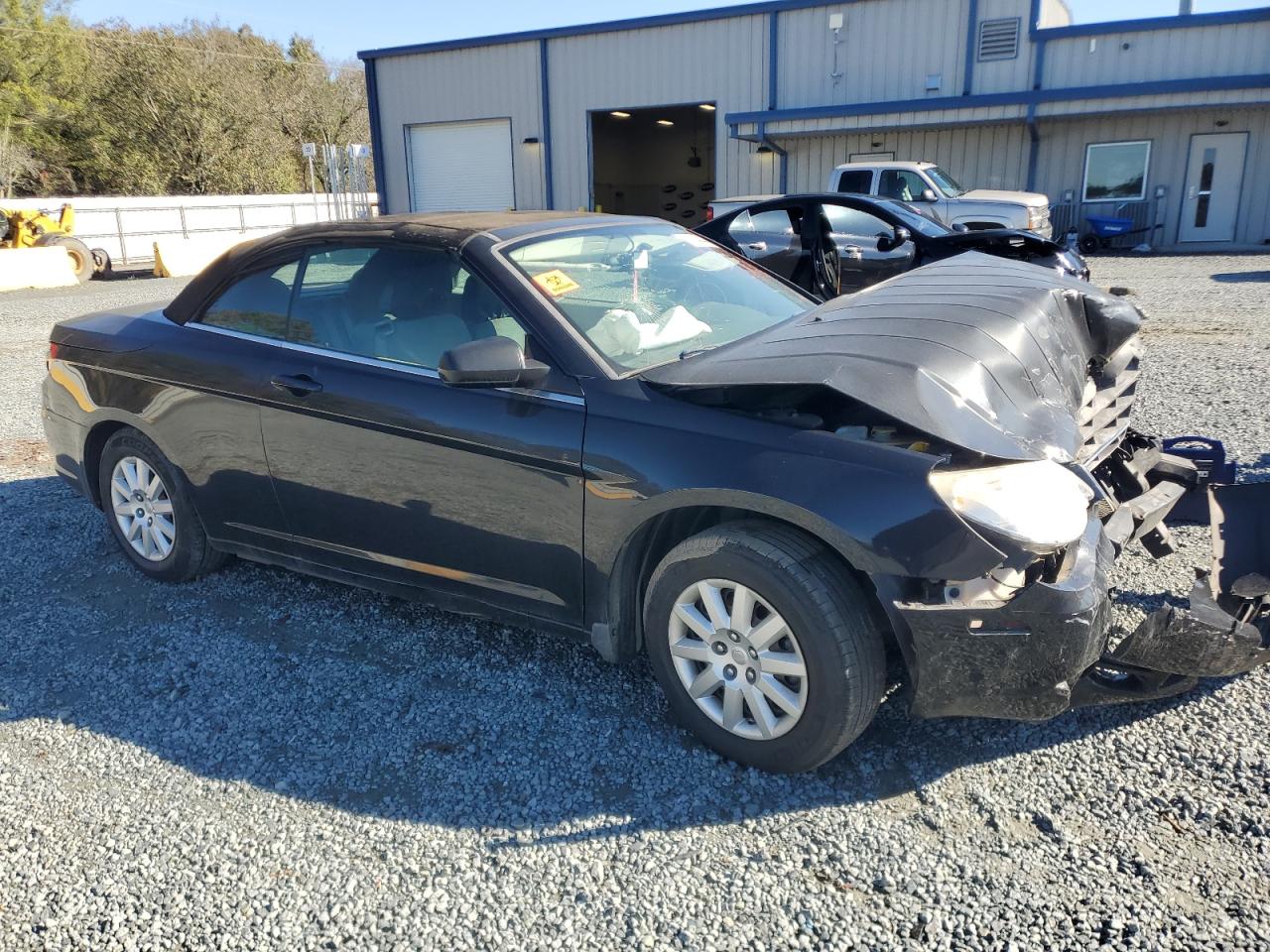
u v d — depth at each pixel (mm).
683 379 2832
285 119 51406
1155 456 3990
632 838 2607
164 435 3965
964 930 2234
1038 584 2463
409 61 27500
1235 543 2945
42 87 40969
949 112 20641
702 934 2266
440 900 2412
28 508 5430
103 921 2383
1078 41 20391
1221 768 2756
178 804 2826
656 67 24391
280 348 3648
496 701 3309
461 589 3355
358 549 3570
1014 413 2803
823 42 22609
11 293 18250
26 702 3408
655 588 2930
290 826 2713
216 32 52156
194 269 23344
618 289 3451
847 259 9805
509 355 2902
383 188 28984
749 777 2836
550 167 26266
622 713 3211
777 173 23828
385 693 3387
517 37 25500
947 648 2521
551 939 2271
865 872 2439
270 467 3678
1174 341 9219
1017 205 15391
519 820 2697
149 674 3566
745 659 2785
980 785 2746
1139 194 21047
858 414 2814
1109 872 2391
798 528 2717
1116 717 3025
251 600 4160
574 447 2922
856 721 2658
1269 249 19609
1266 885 2320
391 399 3291
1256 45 19109
